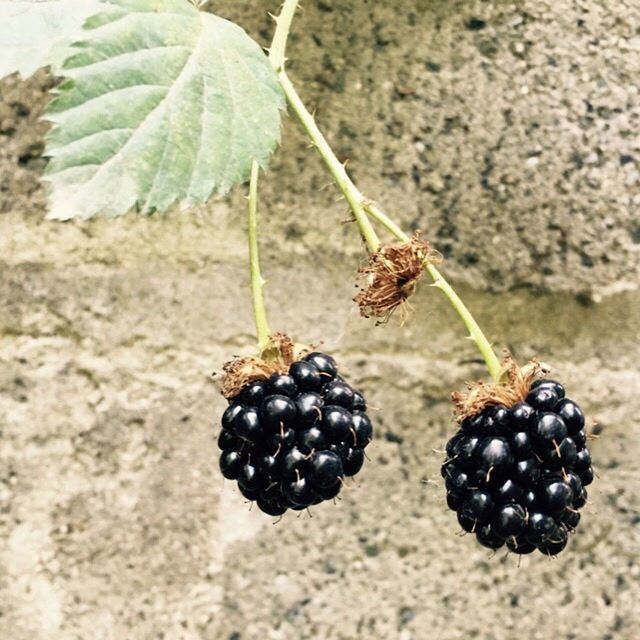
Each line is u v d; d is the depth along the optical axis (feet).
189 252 0.64
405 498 0.65
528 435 0.45
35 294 0.64
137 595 0.63
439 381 0.65
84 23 0.43
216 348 0.64
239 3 0.63
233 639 0.63
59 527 0.63
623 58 0.65
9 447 0.64
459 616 0.64
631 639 0.65
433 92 0.65
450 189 0.65
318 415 0.45
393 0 0.64
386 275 0.47
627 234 0.65
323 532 0.64
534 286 0.65
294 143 0.64
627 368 0.65
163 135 0.44
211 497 0.64
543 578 0.65
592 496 0.65
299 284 0.65
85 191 0.42
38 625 0.63
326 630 0.64
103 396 0.64
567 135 0.65
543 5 0.65
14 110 0.63
